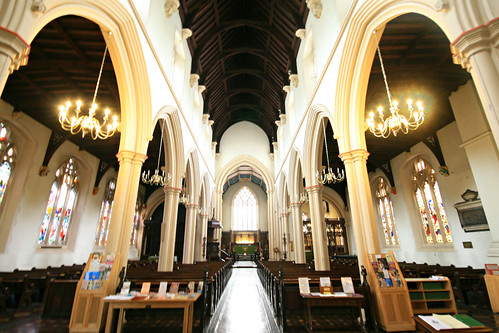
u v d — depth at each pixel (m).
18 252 9.49
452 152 10.93
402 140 12.74
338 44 7.46
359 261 6.13
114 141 12.49
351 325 5.33
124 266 5.78
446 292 6.12
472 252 10.13
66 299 5.85
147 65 7.05
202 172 16.44
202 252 17.47
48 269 9.43
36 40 6.79
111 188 16.16
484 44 3.14
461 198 10.57
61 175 12.04
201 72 15.16
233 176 28.70
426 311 5.86
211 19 12.76
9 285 6.55
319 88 9.17
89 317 4.89
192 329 5.07
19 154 9.76
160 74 8.07
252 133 24.59
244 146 24.17
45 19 3.83
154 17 7.86
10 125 9.33
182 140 10.55
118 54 6.00
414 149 13.12
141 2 7.07
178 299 4.42
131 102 6.58
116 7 5.47
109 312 4.57
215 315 6.24
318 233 9.84
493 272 6.64
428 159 12.55
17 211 9.38
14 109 9.12
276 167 21.77
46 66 7.41
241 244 28.70
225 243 29.22
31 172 9.94
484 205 7.94
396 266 5.46
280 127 19.77
